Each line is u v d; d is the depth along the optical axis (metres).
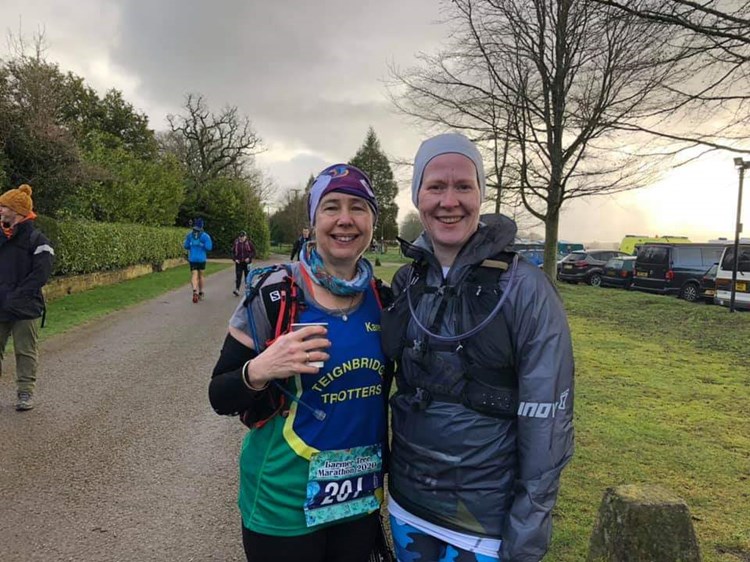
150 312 10.09
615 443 4.09
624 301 14.19
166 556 2.64
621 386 5.77
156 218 25.39
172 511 3.06
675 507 1.83
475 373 1.51
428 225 1.67
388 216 60.97
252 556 1.68
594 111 6.29
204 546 2.73
